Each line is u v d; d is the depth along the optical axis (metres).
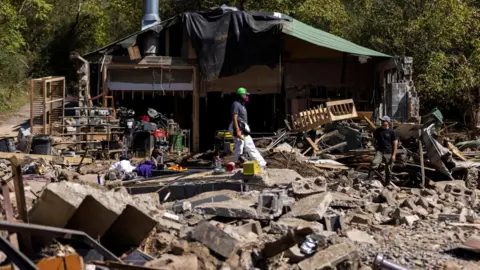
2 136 21.16
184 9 39.50
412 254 7.50
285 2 35.75
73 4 42.44
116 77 22.81
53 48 42.03
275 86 23.20
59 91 20.47
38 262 5.22
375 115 23.03
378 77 23.31
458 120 31.59
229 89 23.27
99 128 19.30
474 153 16.75
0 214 6.53
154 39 22.80
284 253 6.86
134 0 39.38
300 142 17.80
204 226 6.73
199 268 6.12
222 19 22.30
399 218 9.33
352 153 16.52
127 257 6.12
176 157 18.61
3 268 5.17
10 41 31.78
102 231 6.14
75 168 15.65
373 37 31.33
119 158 17.66
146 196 8.57
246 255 6.59
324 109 17.73
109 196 6.47
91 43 42.91
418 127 15.04
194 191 10.37
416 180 14.63
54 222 5.93
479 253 7.50
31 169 14.01
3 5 30.27
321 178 11.56
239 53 22.31
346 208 9.85
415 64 29.97
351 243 7.46
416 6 31.11
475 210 11.12
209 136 25.00
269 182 10.52
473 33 29.92
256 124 24.97
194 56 22.95
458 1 29.75
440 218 9.75
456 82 28.11
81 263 5.30
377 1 32.44
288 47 23.23
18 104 33.94
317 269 6.36
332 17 35.25
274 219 8.34
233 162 12.59
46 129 19.62
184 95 23.28
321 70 23.38
